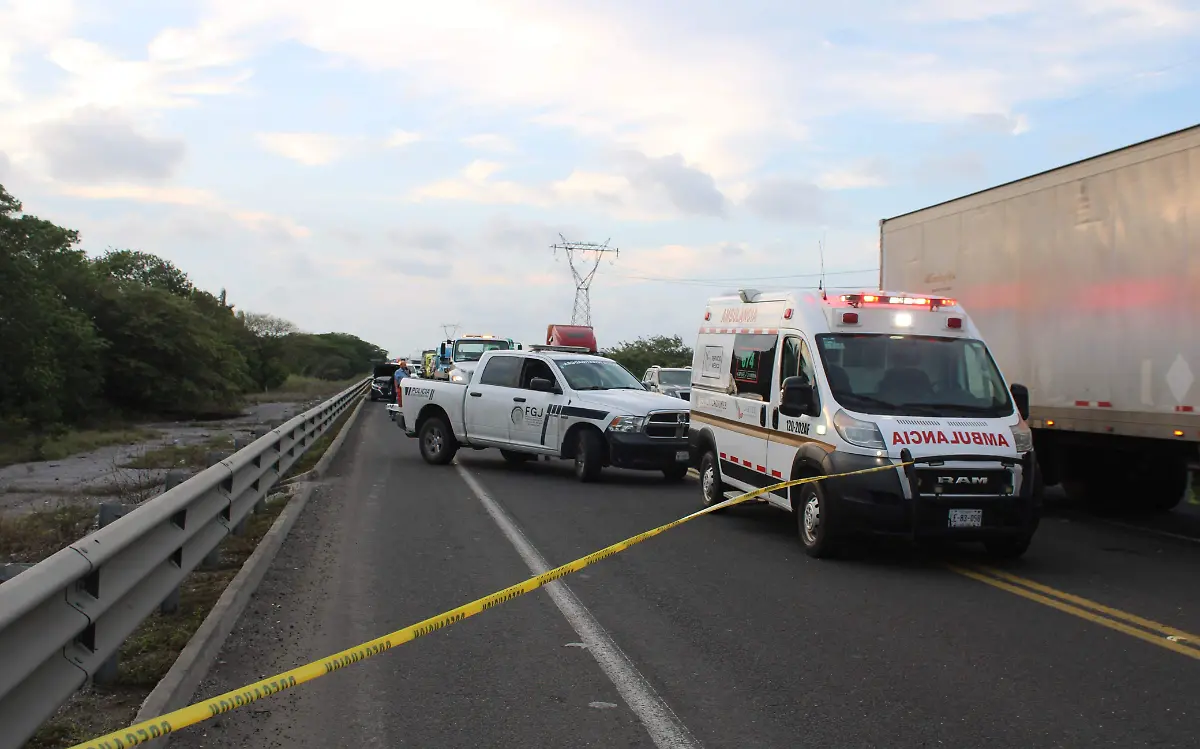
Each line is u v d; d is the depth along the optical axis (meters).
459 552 9.23
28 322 28.75
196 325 40.12
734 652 6.10
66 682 4.18
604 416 14.61
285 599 7.28
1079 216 10.83
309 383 80.50
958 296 13.09
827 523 8.73
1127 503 12.32
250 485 9.30
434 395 17.22
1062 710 5.10
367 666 5.75
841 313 9.55
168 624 6.35
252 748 4.52
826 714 5.03
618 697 5.27
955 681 5.57
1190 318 9.34
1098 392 10.56
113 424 32.91
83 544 4.37
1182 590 7.93
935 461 8.43
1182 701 5.25
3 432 25.62
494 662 5.86
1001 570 8.67
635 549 9.49
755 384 10.62
